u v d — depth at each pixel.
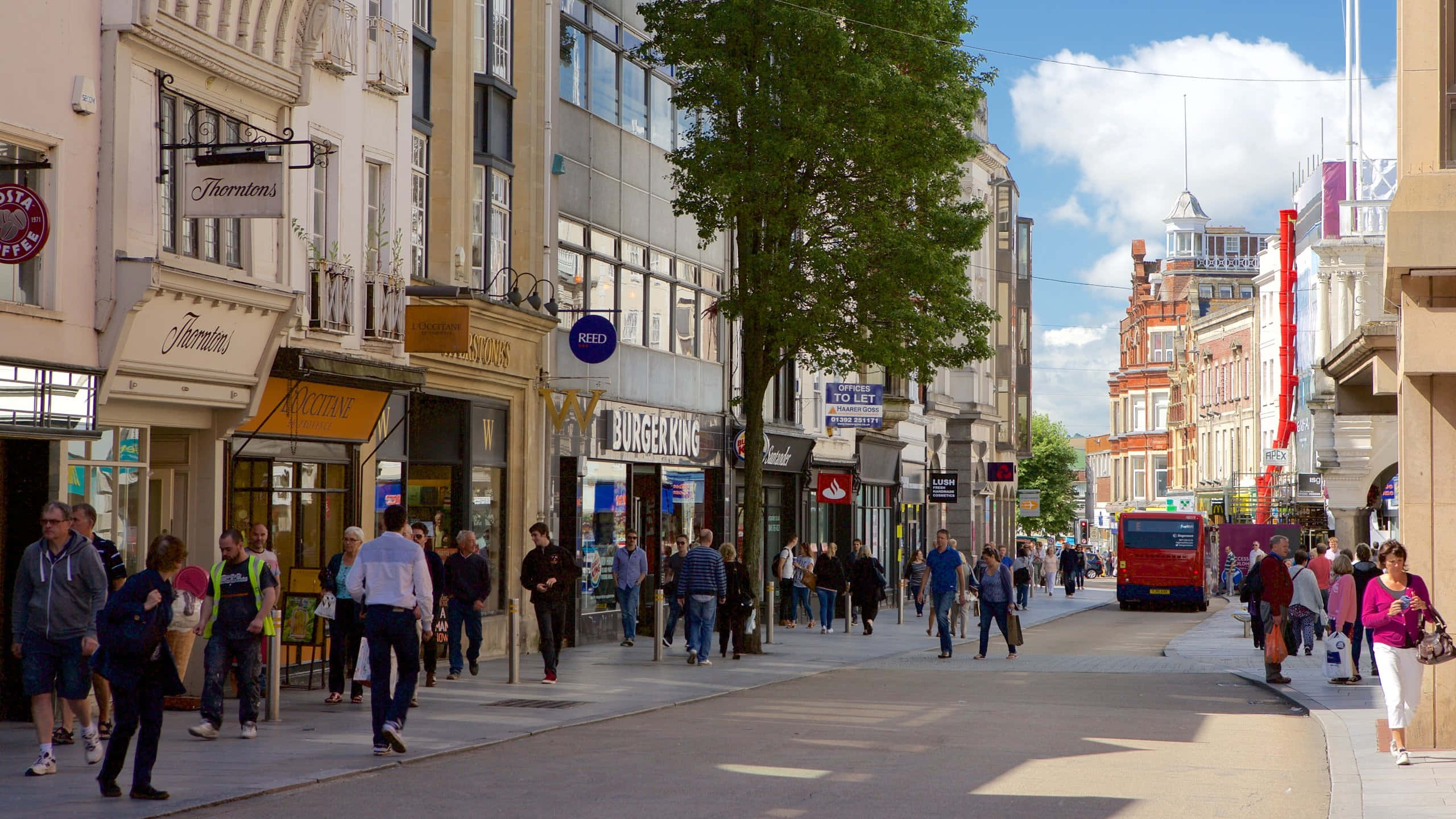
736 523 36.31
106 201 15.34
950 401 57.69
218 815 10.16
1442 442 14.40
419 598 13.18
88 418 15.10
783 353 27.50
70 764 12.27
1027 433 71.75
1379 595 13.34
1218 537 65.69
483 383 24.62
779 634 32.19
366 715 15.91
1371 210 59.53
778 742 14.30
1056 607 50.88
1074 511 106.31
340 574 17.00
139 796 10.57
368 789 11.28
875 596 32.50
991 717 16.64
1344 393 20.06
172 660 10.77
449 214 23.41
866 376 46.19
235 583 14.18
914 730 15.34
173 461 17.88
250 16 17.52
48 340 14.61
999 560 26.47
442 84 23.47
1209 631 35.09
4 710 14.91
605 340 25.52
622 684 20.08
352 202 20.61
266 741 13.91
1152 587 49.69
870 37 25.97
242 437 18.31
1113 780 12.16
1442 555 14.35
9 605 14.92
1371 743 14.49
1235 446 83.69
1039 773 12.46
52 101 14.70
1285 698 19.38
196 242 17.00
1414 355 14.07
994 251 66.19
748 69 26.36
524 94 25.98
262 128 18.14
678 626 31.83
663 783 11.64
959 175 26.98
